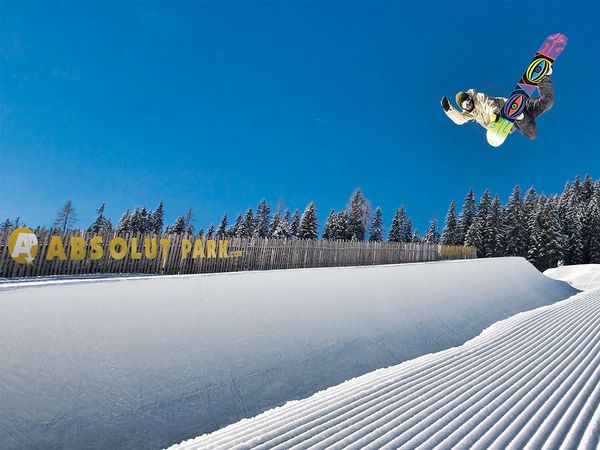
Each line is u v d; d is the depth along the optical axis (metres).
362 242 21.98
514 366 5.80
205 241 15.76
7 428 5.05
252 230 51.62
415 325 11.27
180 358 7.08
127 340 6.95
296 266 18.80
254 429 3.81
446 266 18.39
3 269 11.32
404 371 5.90
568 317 10.39
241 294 9.68
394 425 3.66
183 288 8.92
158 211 50.19
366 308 11.34
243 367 7.45
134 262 14.11
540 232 46.50
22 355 5.90
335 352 8.80
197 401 6.39
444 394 4.58
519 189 55.81
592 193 60.31
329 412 4.15
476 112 5.21
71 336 6.52
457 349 7.46
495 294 16.62
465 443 3.21
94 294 7.54
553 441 3.21
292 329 9.12
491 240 47.53
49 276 12.09
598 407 3.97
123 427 5.58
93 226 47.12
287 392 7.18
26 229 11.83
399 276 14.71
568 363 5.84
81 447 5.16
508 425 3.58
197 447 3.54
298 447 3.26
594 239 46.47
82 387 5.89
